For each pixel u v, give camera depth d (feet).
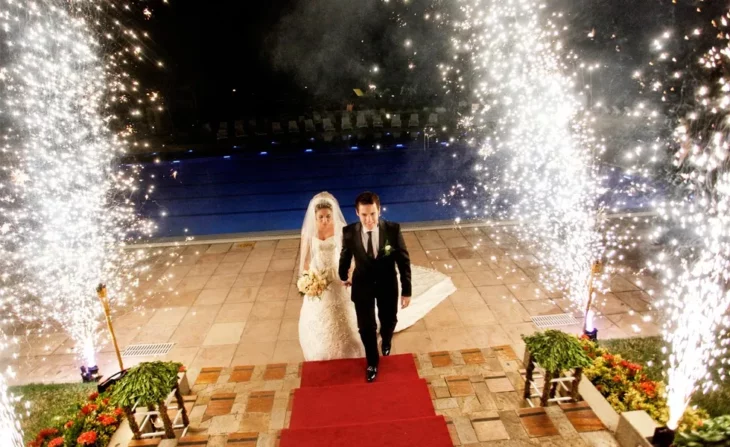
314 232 15.76
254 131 71.41
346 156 61.62
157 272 25.44
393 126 72.08
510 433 10.75
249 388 14.76
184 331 19.51
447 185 45.21
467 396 13.56
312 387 13.79
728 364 15.01
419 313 19.48
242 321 20.04
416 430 10.99
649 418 10.15
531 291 21.26
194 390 14.80
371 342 14.82
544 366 11.25
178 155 65.41
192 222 41.29
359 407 12.94
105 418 12.41
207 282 23.98
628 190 33.83
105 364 17.69
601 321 18.67
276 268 25.30
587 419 11.03
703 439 8.04
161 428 12.84
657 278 21.72
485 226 29.71
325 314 16.02
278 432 11.31
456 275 23.20
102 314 21.33
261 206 44.93
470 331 18.31
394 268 14.65
